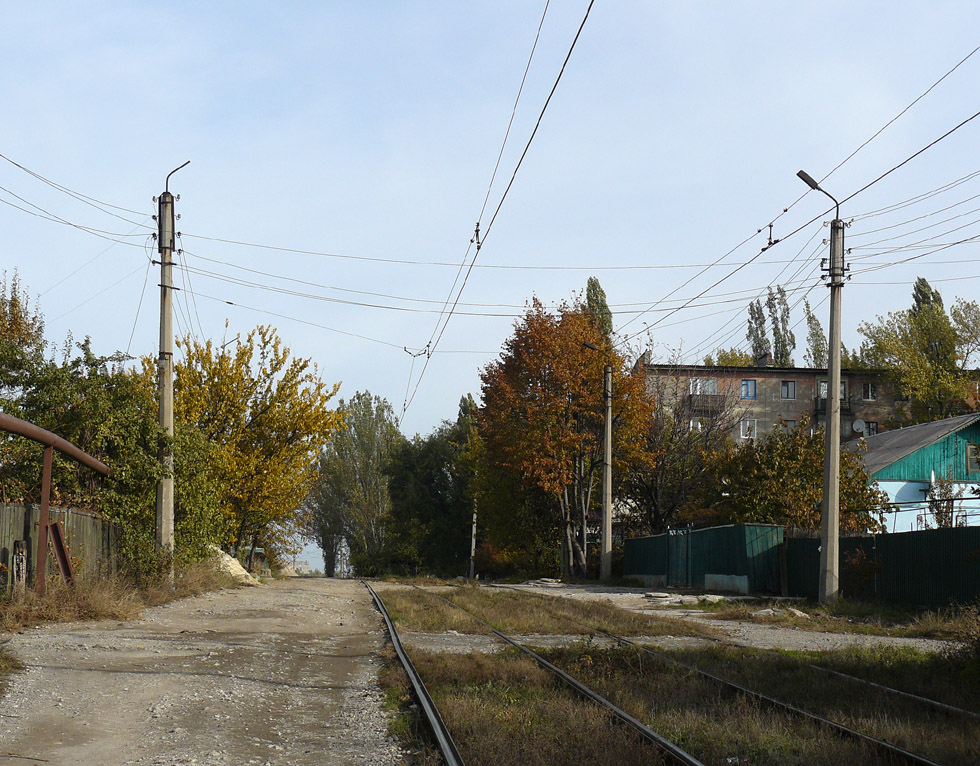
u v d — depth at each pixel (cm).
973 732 827
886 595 2431
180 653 1324
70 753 752
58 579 1791
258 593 2714
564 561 4916
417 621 1866
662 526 5138
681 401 5488
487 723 845
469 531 7238
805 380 6638
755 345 9288
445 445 7381
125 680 1080
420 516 7231
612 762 716
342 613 2134
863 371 6662
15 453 2077
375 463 8069
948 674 1172
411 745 802
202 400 3584
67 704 933
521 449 4491
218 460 3441
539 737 794
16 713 878
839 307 2377
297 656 1357
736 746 793
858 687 1077
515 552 5897
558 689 1062
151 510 2417
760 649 1430
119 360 2361
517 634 1714
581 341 4569
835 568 2373
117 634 1522
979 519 3862
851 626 1920
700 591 3256
